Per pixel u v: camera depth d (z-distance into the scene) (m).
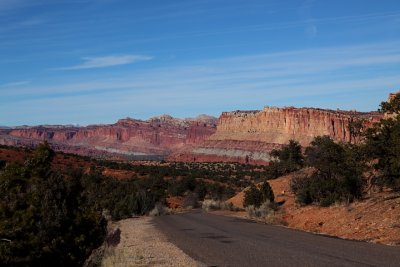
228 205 54.91
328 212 25.48
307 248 15.70
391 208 20.89
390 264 11.66
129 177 97.62
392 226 18.50
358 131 23.39
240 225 28.86
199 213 49.84
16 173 15.86
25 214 14.21
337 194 27.61
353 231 19.84
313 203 33.25
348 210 23.58
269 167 62.00
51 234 14.44
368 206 22.98
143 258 15.42
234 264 13.28
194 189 89.19
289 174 57.53
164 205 64.19
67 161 95.31
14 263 12.77
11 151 79.00
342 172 27.69
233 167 183.75
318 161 32.94
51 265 14.09
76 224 15.62
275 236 20.61
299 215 28.39
